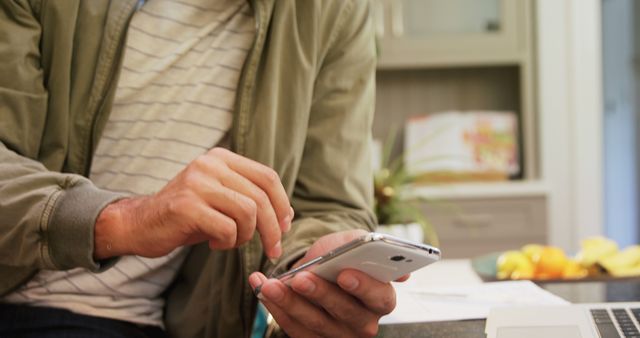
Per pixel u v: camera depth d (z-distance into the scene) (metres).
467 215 2.90
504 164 3.09
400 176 1.92
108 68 0.96
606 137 3.70
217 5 1.03
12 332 0.90
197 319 1.05
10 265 0.85
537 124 3.15
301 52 1.03
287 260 0.91
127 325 0.97
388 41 3.07
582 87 3.12
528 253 1.41
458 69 3.27
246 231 0.74
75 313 0.93
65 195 0.79
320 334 0.82
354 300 0.79
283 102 1.03
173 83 0.99
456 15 3.11
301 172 1.06
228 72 1.01
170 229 0.73
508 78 3.28
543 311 0.87
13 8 0.92
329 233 0.97
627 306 0.87
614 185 3.74
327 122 1.07
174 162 0.98
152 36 1.00
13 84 0.90
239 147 1.00
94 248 0.77
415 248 0.70
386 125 3.28
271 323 0.98
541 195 2.89
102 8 0.98
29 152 0.92
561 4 3.11
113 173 0.98
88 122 0.96
